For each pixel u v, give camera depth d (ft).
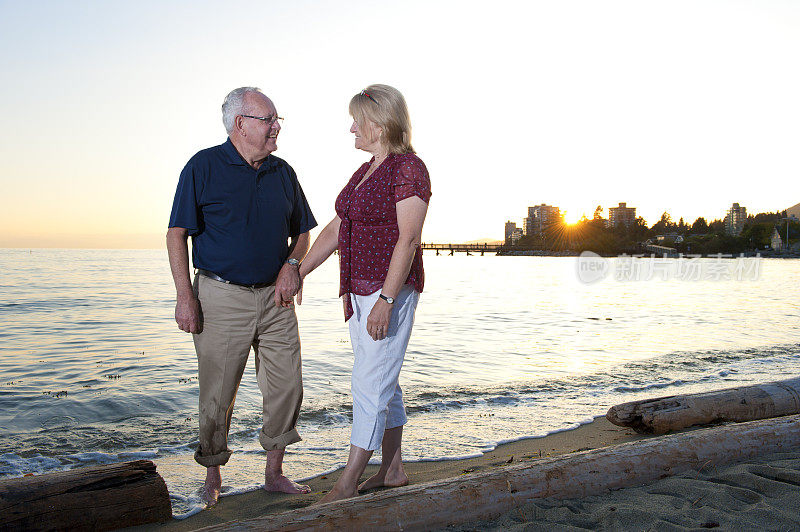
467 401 19.10
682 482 8.04
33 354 29.50
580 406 18.30
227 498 9.88
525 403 18.85
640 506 7.30
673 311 57.31
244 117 9.29
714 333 39.22
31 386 21.53
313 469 11.89
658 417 13.02
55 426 16.22
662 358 28.12
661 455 8.55
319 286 101.40
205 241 9.41
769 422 10.07
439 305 64.69
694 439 9.09
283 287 9.62
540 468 7.86
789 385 14.01
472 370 25.41
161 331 39.91
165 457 13.33
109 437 15.07
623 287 107.65
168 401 19.30
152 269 177.06
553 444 13.71
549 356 29.40
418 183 8.31
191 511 9.02
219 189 9.30
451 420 16.46
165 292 82.99
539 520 6.99
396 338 8.76
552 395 20.11
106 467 8.21
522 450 13.19
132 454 13.55
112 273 150.51
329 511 6.54
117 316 50.49
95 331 39.88
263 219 9.52
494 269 205.57
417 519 6.68
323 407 18.04
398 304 8.73
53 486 7.55
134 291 85.40
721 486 7.87
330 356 28.37
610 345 33.50
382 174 8.50
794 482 8.08
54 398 19.54
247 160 9.58
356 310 8.91
